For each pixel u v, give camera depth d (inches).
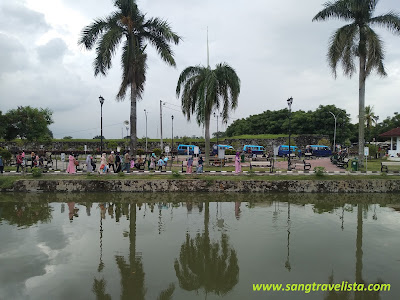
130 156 762.8
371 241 291.6
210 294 190.9
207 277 214.7
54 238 301.4
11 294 189.2
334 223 356.2
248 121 2375.7
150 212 417.1
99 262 240.4
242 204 468.8
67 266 232.5
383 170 677.9
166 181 572.7
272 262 240.8
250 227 339.6
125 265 234.4
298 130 1925.4
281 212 413.1
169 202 486.9
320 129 1862.7
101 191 573.3
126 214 405.1
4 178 598.9
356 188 562.3
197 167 657.0
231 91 770.2
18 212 417.4
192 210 428.5
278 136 1706.4
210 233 317.1
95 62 737.0
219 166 820.6
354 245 280.4
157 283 204.8
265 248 272.5
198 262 241.0
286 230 327.9
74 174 642.8
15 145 1592.0
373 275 217.8
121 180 574.9
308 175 613.3
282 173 638.5
